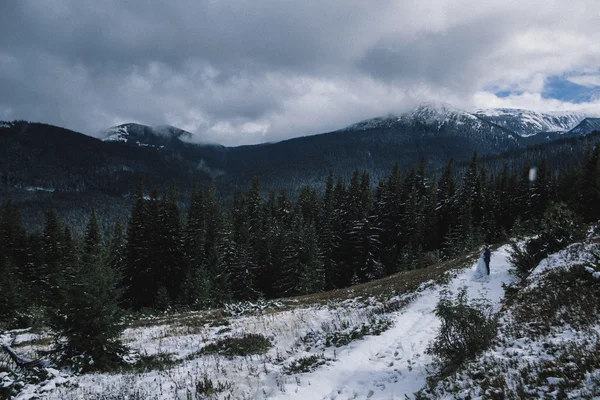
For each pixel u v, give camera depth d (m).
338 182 82.19
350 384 9.16
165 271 52.31
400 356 10.82
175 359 13.22
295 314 19.02
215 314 22.30
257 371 10.64
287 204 78.88
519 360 7.66
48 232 60.59
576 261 13.86
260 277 54.31
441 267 29.05
